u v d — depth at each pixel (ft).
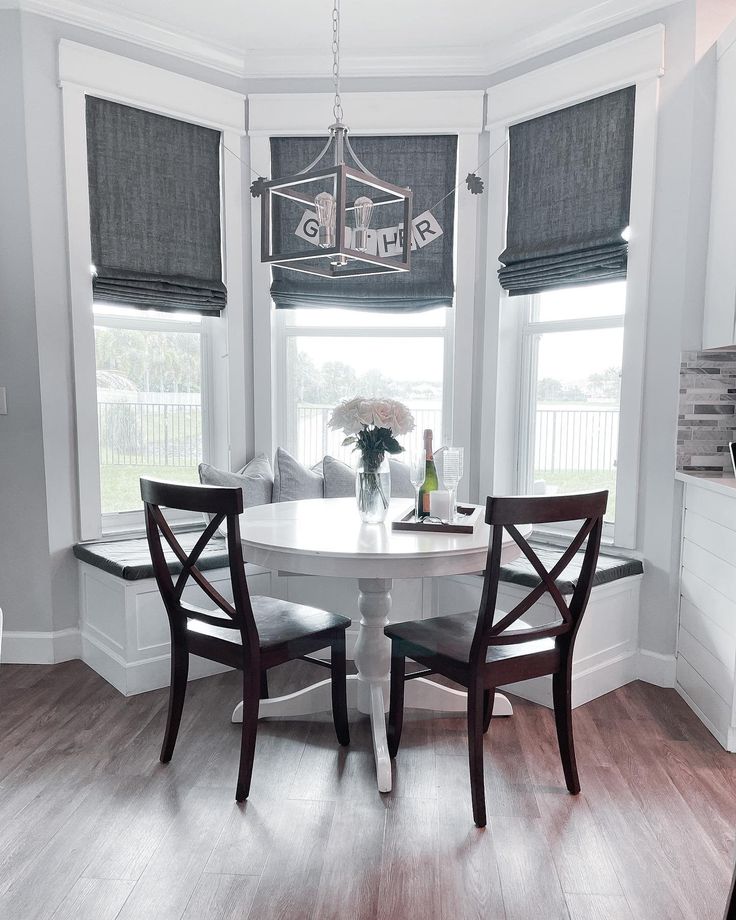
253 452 12.05
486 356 11.40
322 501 9.55
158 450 11.68
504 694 9.43
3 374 9.95
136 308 10.81
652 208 9.50
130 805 6.73
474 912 5.38
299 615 7.78
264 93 11.52
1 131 9.64
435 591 10.80
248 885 5.64
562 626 6.76
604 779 7.28
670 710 8.95
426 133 11.27
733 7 9.09
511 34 10.63
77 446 10.31
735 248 8.45
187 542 10.61
